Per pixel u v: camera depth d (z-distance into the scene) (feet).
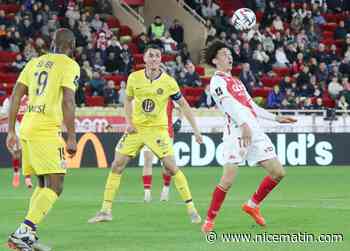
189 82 244.22
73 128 79.10
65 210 114.42
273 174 94.12
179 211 112.68
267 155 93.40
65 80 79.56
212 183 168.04
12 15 253.03
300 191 149.59
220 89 90.68
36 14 249.34
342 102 240.73
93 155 208.95
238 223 99.66
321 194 143.33
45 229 95.09
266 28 272.31
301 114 233.96
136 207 117.91
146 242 85.35
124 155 103.30
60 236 89.56
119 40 266.98
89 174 189.06
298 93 248.73
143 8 292.81
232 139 91.40
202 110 219.61
